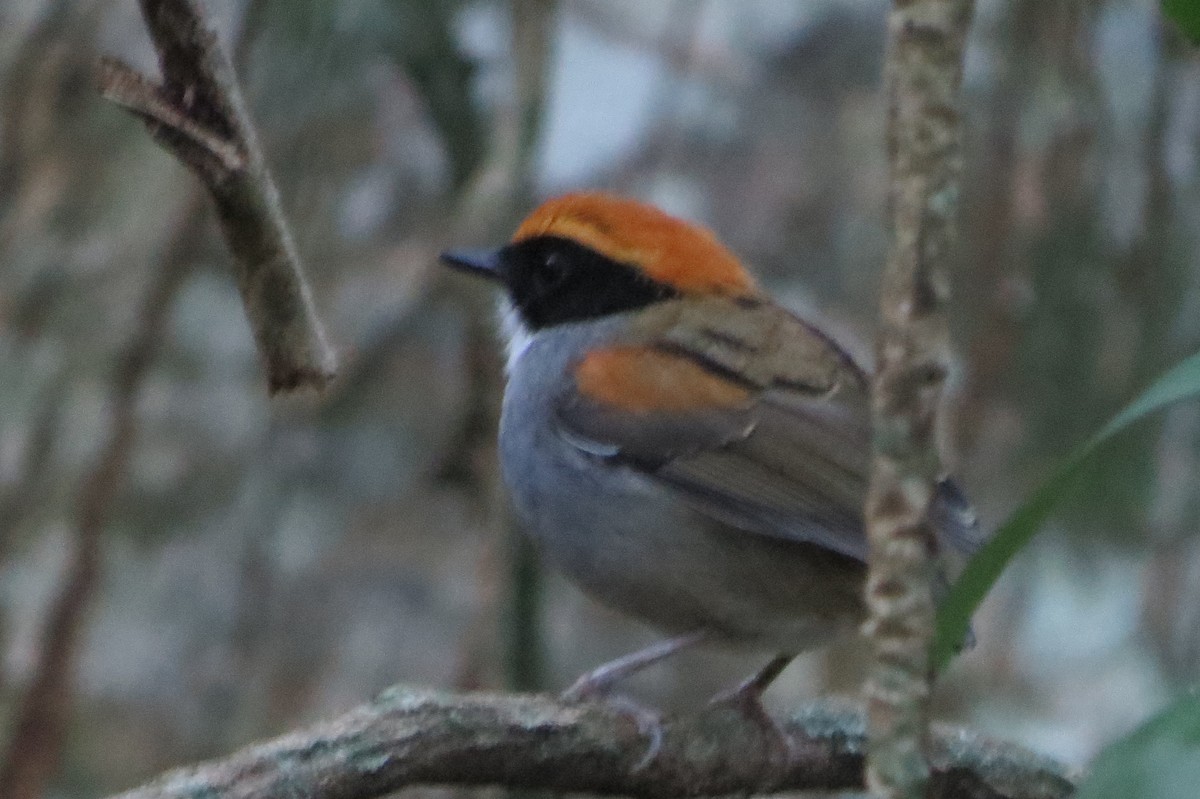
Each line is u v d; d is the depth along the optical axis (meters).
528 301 9.73
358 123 11.38
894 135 4.98
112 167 11.64
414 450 12.78
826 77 13.24
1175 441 11.84
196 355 12.72
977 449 11.12
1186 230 11.42
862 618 8.65
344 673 12.79
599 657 13.22
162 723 12.75
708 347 9.01
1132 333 11.30
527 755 7.15
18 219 11.64
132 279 11.60
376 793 6.76
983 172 11.34
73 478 11.70
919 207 4.96
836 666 11.67
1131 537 11.95
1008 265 11.05
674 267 9.49
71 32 11.45
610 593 9.08
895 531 5.08
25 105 11.48
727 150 13.01
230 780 6.46
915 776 5.07
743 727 7.80
